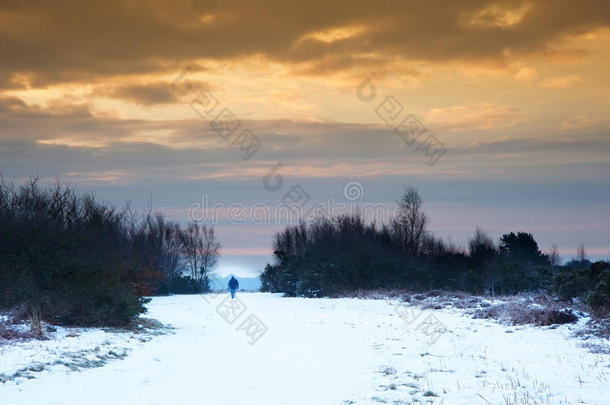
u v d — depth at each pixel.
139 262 24.89
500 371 12.48
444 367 13.09
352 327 22.28
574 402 9.57
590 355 13.91
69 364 13.07
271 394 10.62
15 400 9.79
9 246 17.02
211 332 21.50
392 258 42.84
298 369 13.31
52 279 17.95
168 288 55.25
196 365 13.91
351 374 12.59
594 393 10.18
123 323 20.59
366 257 42.56
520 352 14.87
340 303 34.78
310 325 23.56
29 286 16.66
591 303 19.50
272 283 55.94
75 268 18.53
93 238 19.92
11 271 16.69
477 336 18.20
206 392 10.78
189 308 34.56
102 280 20.17
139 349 16.39
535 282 33.25
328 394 10.59
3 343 14.91
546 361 13.45
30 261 17.19
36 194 19.22
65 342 15.77
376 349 16.27
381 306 31.00
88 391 10.68
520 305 23.75
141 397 10.29
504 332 18.80
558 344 15.77
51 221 18.42
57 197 19.41
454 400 9.97
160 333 20.75
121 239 26.06
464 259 41.12
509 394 10.28
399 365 13.52
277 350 16.50
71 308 19.12
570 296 24.00
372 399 10.14
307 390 10.96
